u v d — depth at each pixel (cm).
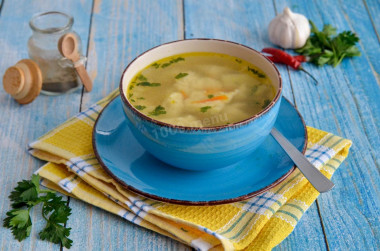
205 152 74
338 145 81
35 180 77
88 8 107
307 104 92
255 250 73
